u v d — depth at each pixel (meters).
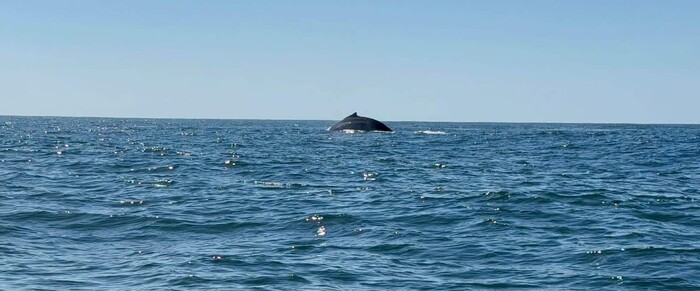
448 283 17.14
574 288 16.77
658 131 173.50
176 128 162.62
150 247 21.03
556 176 44.53
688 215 27.59
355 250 20.61
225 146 77.19
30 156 57.12
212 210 28.03
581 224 25.05
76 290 16.11
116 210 27.81
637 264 18.88
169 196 32.38
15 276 17.17
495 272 18.22
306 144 83.00
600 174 46.38
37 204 29.08
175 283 16.73
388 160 57.16
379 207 28.81
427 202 30.38
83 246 21.09
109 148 69.50
